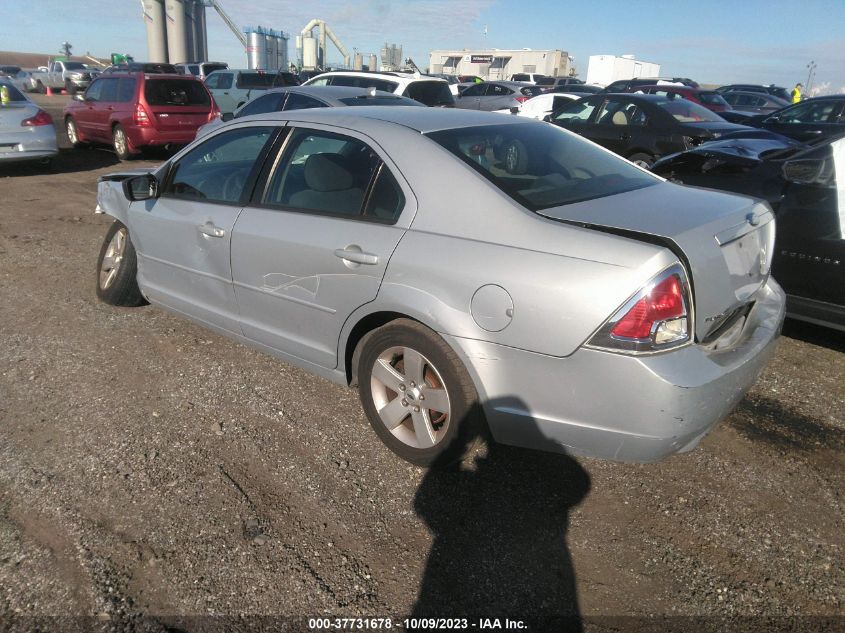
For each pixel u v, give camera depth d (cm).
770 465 317
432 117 337
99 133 1321
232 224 359
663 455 254
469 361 269
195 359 414
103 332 451
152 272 434
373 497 288
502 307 257
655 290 235
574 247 248
